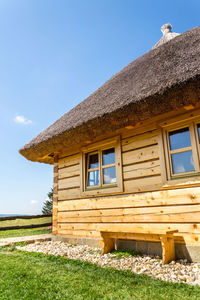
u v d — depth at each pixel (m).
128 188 4.84
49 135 5.75
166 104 3.86
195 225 3.75
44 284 2.82
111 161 5.40
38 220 17.80
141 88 4.43
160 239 3.78
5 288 2.73
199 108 4.06
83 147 6.00
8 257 4.27
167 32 8.67
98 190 5.38
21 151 6.48
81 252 4.75
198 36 5.39
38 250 5.07
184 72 3.78
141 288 2.63
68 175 6.35
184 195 3.96
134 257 4.10
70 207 6.06
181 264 3.55
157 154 4.51
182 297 2.36
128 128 4.84
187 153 4.17
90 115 4.96
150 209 4.39
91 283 2.83
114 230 4.26
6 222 16.47
